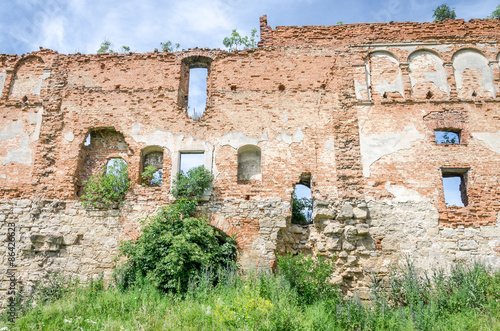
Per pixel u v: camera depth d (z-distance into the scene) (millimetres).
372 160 14719
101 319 10055
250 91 15977
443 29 16531
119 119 15812
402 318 10078
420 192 14234
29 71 16922
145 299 11148
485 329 9531
